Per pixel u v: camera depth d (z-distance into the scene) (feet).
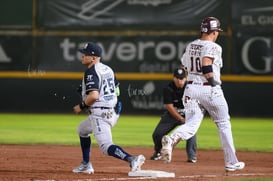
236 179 76.84
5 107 238.48
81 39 239.50
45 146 127.54
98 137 79.97
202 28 84.53
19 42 241.35
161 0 234.99
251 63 229.66
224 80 229.25
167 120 102.99
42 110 236.84
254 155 115.96
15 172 84.89
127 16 237.04
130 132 165.27
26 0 241.14
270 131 174.09
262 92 227.81
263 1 229.45
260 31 229.25
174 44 234.58
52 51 239.50
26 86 237.86
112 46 237.86
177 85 101.96
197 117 83.87
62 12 239.91
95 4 238.68
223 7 231.09
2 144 130.72
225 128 84.74
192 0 232.94
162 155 81.20
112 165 95.04
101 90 79.46
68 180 75.82
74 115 228.43
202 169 90.68
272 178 78.69
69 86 236.22
